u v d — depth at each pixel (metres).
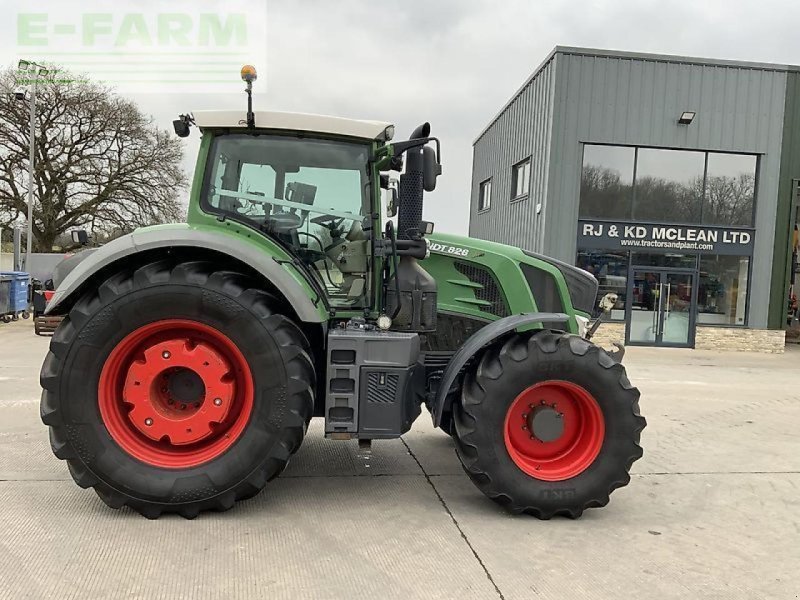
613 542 3.40
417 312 3.96
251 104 3.68
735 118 14.76
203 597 2.67
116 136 23.14
